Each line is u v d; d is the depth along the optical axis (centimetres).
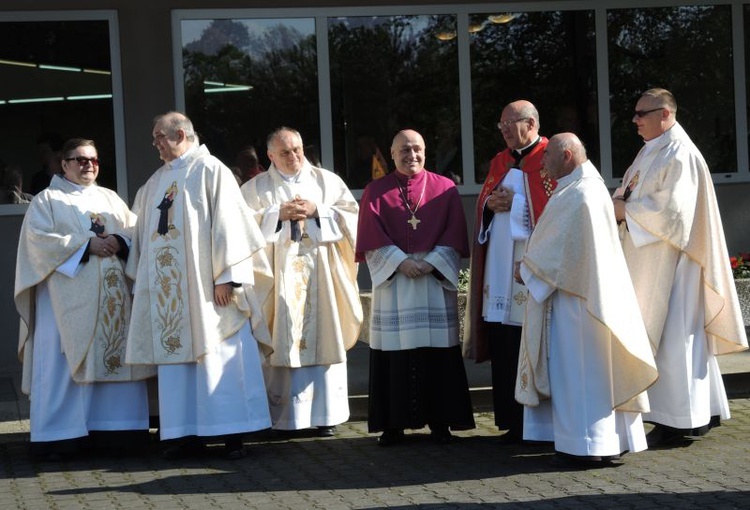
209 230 652
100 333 665
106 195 694
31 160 924
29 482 612
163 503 559
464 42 967
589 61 982
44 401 663
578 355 597
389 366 669
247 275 653
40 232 663
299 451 668
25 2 913
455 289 673
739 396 780
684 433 650
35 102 923
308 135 956
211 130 944
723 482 561
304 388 703
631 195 660
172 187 658
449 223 676
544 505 531
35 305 681
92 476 621
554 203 600
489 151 977
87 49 926
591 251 591
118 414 671
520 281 642
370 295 775
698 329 656
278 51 948
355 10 954
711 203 655
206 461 648
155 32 932
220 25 941
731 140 1000
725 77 997
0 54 916
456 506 535
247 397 653
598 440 594
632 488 556
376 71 960
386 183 684
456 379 672
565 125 982
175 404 649
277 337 698
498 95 976
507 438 666
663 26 988
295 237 702
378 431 672
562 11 978
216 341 646
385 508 536
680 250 646
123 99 929
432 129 970
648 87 991
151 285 652
